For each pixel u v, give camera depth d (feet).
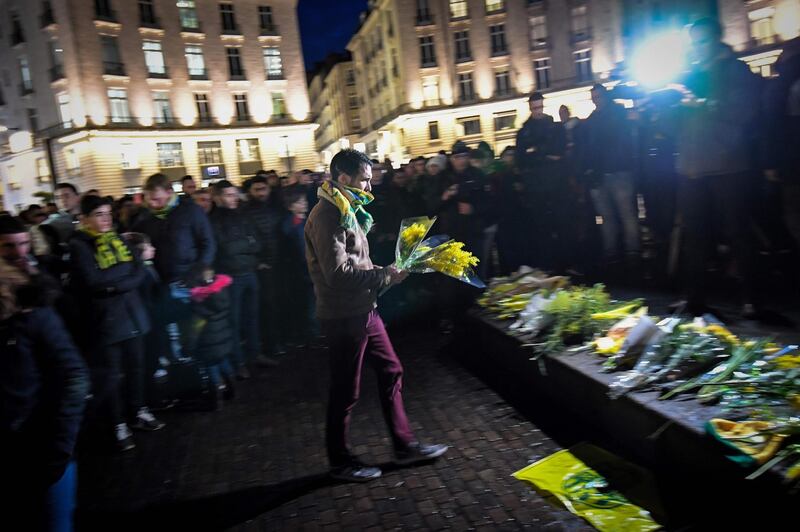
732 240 13.52
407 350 18.48
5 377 6.80
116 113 112.37
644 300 16.83
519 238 24.17
